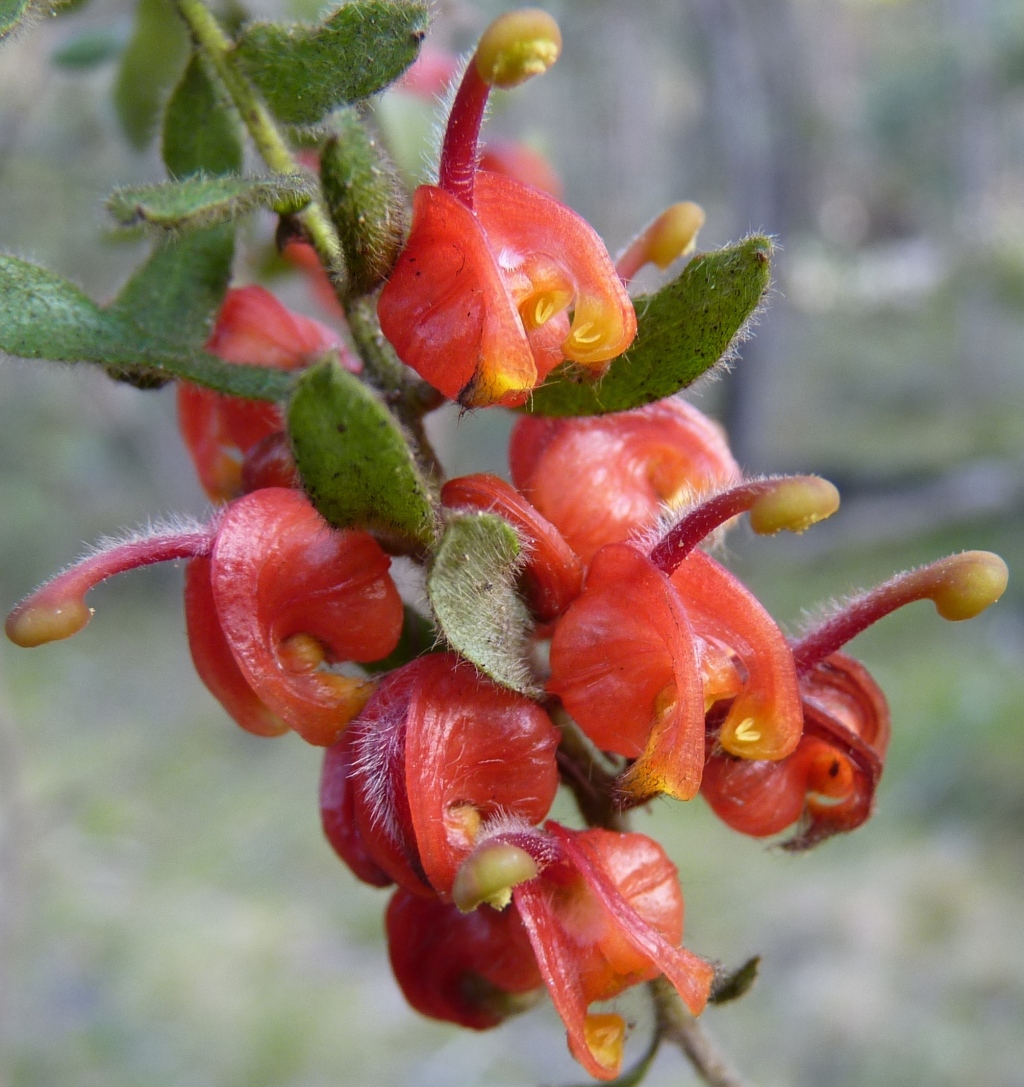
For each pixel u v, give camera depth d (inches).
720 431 3.0
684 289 2.6
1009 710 19.1
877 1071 13.3
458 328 2.4
